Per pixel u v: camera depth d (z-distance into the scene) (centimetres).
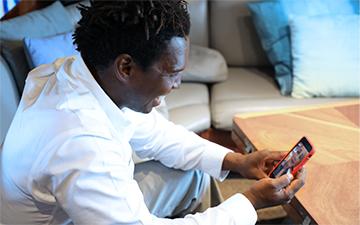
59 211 81
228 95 186
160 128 112
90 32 73
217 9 212
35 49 147
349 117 136
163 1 71
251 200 91
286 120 136
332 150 117
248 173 107
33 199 79
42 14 167
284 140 123
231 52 217
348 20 181
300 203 97
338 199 98
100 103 77
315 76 178
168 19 71
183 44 74
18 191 79
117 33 70
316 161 112
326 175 106
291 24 185
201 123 171
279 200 91
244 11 209
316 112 141
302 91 180
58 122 72
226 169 111
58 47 152
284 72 191
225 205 89
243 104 175
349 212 94
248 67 217
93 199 70
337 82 177
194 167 113
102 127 74
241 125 133
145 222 77
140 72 73
